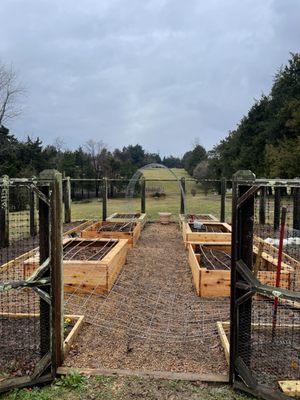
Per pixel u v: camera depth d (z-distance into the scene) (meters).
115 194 26.95
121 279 5.73
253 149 33.09
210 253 6.95
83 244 7.27
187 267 6.65
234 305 2.84
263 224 9.66
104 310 4.44
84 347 3.49
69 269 5.02
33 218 8.87
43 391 2.78
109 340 3.66
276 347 3.40
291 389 2.74
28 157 30.75
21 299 4.69
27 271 5.29
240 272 2.80
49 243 2.95
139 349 3.48
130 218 11.63
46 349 2.96
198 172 37.34
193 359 3.30
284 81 32.94
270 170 27.67
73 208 18.67
